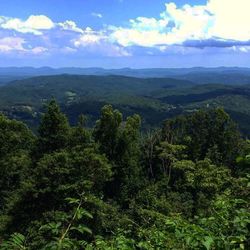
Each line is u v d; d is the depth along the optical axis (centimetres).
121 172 4453
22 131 5028
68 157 3241
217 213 484
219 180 3706
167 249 464
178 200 3809
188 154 5394
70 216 467
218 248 410
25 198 3055
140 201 3712
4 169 4288
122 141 4547
